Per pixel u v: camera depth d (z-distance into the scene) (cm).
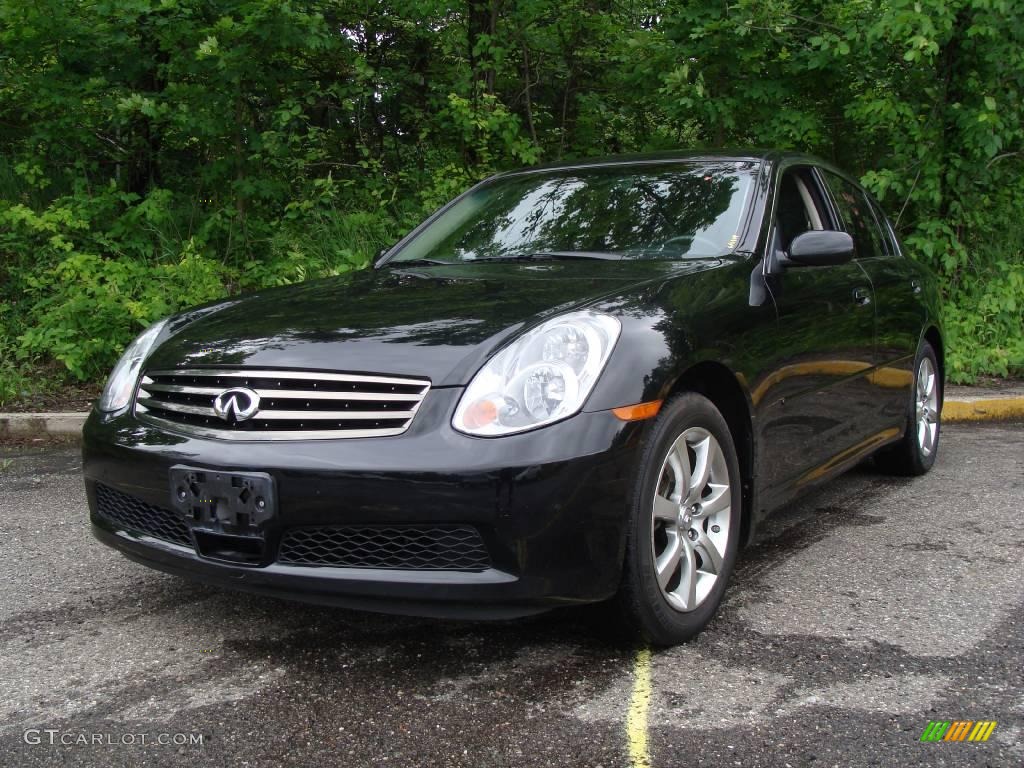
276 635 288
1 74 816
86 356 677
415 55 998
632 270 311
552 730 227
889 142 824
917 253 834
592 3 958
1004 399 683
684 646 277
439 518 235
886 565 352
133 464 272
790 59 823
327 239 833
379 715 236
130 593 325
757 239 336
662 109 888
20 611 309
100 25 778
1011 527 401
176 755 217
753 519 311
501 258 360
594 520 242
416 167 972
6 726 232
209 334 293
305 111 916
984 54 748
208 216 848
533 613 244
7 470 513
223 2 793
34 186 836
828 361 360
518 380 244
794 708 238
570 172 408
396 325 271
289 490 244
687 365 270
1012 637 283
